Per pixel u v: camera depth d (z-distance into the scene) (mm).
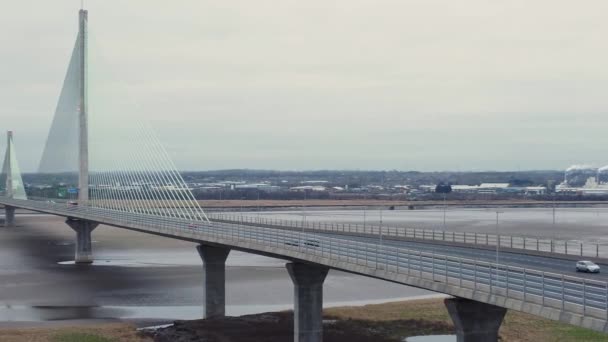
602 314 30203
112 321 69062
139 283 90875
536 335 59906
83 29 125250
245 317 68562
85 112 124000
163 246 138250
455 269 41031
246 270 101125
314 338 56344
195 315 72000
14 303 78000
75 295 82625
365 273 46719
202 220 88062
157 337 62750
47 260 117375
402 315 68562
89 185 123812
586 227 180750
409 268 43062
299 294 56250
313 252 53219
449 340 60219
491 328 39469
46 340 60625
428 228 169625
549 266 50031
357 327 64438
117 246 138875
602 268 49688
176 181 103750
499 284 36312
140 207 109375
